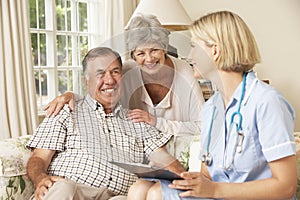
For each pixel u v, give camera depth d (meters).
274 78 4.09
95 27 4.16
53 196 2.40
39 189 2.47
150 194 1.99
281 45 4.04
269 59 4.09
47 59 3.86
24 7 3.45
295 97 4.02
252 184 1.92
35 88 3.58
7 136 3.44
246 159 1.99
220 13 2.06
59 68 3.96
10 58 3.40
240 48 2.00
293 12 3.99
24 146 2.72
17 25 3.44
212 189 1.92
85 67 2.27
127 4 4.18
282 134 1.89
